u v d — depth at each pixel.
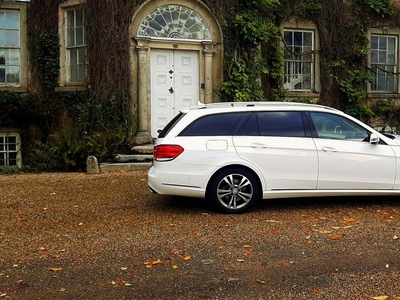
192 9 12.73
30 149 13.03
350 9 15.02
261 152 6.69
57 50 13.02
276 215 6.61
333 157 6.82
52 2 13.03
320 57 14.75
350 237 5.60
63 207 7.23
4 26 13.23
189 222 6.28
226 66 12.96
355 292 4.09
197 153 6.58
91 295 4.08
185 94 12.82
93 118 12.19
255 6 13.30
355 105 14.88
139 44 12.24
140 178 9.55
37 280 4.40
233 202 6.66
